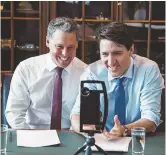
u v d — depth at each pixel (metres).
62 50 2.18
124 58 1.84
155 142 1.72
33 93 2.29
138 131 1.57
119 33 1.77
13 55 4.07
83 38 4.04
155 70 1.99
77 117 1.94
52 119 2.24
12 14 4.04
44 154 1.56
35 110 2.30
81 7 4.04
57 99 2.25
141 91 1.96
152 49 4.09
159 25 4.07
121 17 4.01
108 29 1.78
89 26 4.05
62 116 2.27
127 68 1.94
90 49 4.05
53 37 2.17
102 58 1.86
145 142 1.72
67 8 4.04
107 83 1.99
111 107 1.96
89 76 2.05
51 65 2.28
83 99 1.45
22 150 1.61
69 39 2.15
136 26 4.05
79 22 4.05
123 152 1.58
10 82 2.42
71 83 2.28
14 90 2.29
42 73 2.29
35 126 2.30
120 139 1.73
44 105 2.29
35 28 4.09
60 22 2.15
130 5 4.03
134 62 2.01
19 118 2.24
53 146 1.66
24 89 2.30
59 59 2.22
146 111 1.91
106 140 1.71
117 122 1.78
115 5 4.02
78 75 2.29
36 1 4.05
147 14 4.04
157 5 4.04
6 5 4.04
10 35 4.08
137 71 1.98
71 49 2.19
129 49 1.85
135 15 4.04
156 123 1.90
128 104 1.97
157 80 1.97
